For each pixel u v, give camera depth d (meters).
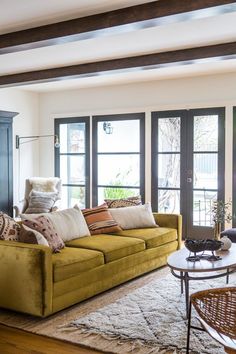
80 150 8.38
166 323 3.57
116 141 7.96
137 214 5.70
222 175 6.99
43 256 3.58
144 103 7.61
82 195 8.41
